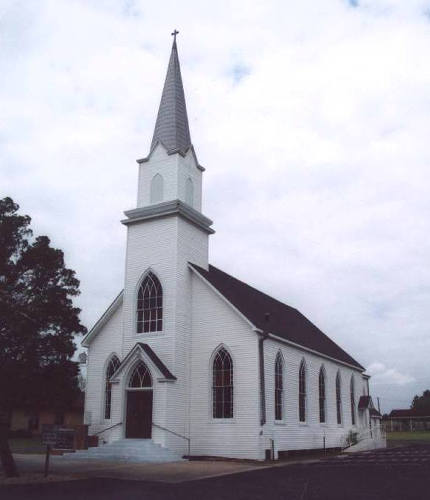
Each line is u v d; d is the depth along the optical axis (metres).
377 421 49.19
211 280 32.12
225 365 30.61
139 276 32.84
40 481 19.22
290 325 40.69
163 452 28.12
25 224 21.78
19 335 19.31
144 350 30.22
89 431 33.41
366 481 19.38
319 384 39.34
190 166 34.50
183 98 36.28
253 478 20.38
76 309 21.52
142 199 33.97
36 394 20.08
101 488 17.44
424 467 24.95
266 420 29.81
